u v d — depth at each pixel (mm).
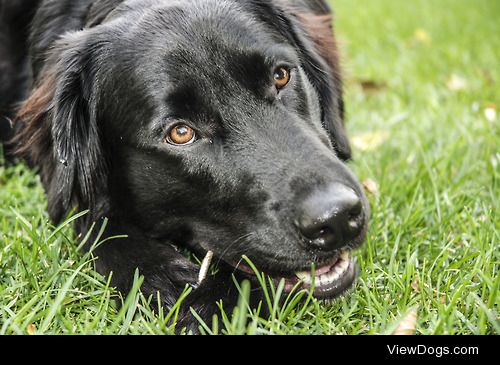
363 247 603
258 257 545
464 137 789
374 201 672
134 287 517
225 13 585
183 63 558
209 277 558
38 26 729
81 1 710
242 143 547
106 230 607
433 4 1519
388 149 797
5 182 756
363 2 1591
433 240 616
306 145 539
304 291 517
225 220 561
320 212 502
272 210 530
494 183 689
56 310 512
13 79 774
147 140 569
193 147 558
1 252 585
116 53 587
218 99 552
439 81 996
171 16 588
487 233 584
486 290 540
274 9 633
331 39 725
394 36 1247
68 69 599
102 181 615
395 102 925
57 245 587
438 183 693
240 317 495
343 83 733
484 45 1155
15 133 735
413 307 509
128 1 632
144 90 567
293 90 576
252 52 562
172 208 583
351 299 546
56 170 607
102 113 597
